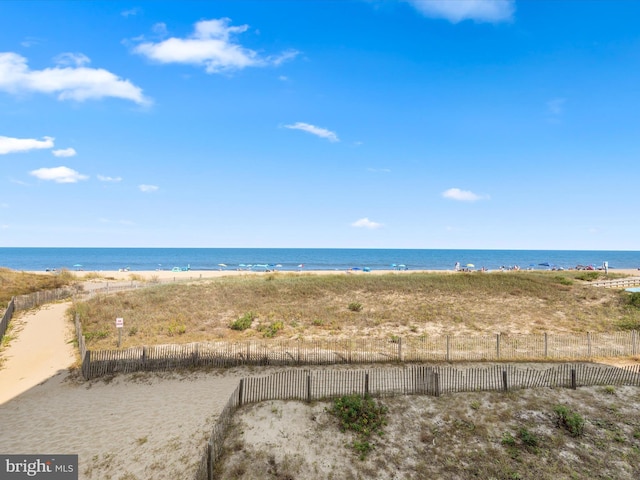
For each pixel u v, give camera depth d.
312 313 29.88
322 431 12.48
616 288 38.31
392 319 28.20
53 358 21.31
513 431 12.45
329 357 19.23
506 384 14.98
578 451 11.45
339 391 14.69
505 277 42.22
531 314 29.12
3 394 16.98
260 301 34.00
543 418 13.11
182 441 12.46
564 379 15.33
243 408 13.78
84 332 24.92
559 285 38.34
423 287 38.66
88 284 46.00
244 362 19.06
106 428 13.55
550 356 19.78
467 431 12.49
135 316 28.84
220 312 30.41
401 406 13.88
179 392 16.33
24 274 47.00
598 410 13.55
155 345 22.17
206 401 15.30
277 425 12.73
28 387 17.72
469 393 14.77
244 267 125.88
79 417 14.49
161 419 13.99
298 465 11.02
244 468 10.83
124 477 10.88
